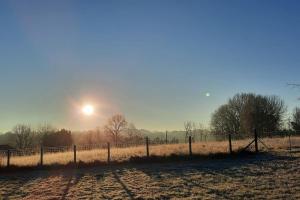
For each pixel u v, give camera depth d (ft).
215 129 316.19
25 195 71.36
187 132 294.25
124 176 85.40
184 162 103.86
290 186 66.44
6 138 371.76
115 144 164.66
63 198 66.80
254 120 290.97
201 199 60.49
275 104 295.07
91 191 71.26
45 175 92.17
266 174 79.30
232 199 59.62
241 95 309.83
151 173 87.61
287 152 108.27
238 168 88.94
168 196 63.82
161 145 142.92
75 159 102.58
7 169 98.58
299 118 280.10
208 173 84.43
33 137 362.94
